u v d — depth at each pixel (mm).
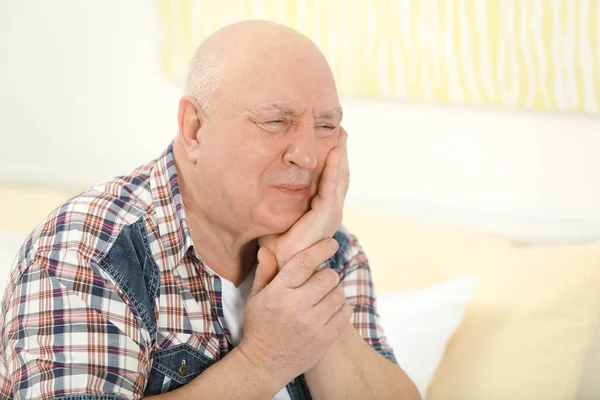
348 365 1195
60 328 1020
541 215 1799
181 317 1122
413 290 1644
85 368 1014
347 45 1923
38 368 1002
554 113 1761
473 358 1537
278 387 1104
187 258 1140
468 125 1853
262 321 1097
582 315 1558
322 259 1120
